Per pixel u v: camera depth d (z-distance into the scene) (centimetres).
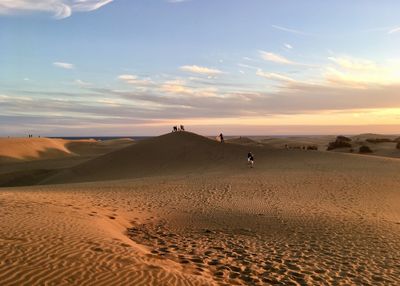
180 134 5503
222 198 2050
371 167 3334
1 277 705
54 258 827
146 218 1560
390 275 968
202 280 843
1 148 8512
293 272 967
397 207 1862
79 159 7119
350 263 1050
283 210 1750
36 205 1421
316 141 12225
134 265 852
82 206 1589
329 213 1692
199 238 1285
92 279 748
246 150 4656
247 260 1053
